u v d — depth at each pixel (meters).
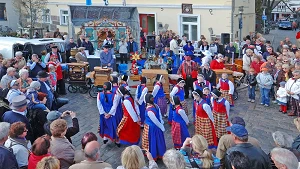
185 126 7.86
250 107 11.91
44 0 27.08
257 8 32.56
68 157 5.14
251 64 13.07
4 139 5.03
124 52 18.05
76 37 19.08
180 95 9.70
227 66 14.35
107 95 8.43
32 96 7.34
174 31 23.44
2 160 4.72
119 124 8.29
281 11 55.62
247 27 24.52
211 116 7.79
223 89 11.27
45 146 4.80
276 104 12.26
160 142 7.54
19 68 11.07
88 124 10.19
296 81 10.83
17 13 29.56
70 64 13.19
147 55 18.86
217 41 18.59
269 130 9.71
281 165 4.21
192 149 5.23
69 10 18.84
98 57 15.33
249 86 12.44
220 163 5.39
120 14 18.89
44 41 15.16
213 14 21.70
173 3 23.09
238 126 4.91
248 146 4.76
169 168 4.39
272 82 11.92
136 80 13.29
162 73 11.79
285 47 14.66
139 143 8.49
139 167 4.40
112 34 18.98
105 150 8.37
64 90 13.29
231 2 20.95
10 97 7.49
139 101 9.20
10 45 13.94
